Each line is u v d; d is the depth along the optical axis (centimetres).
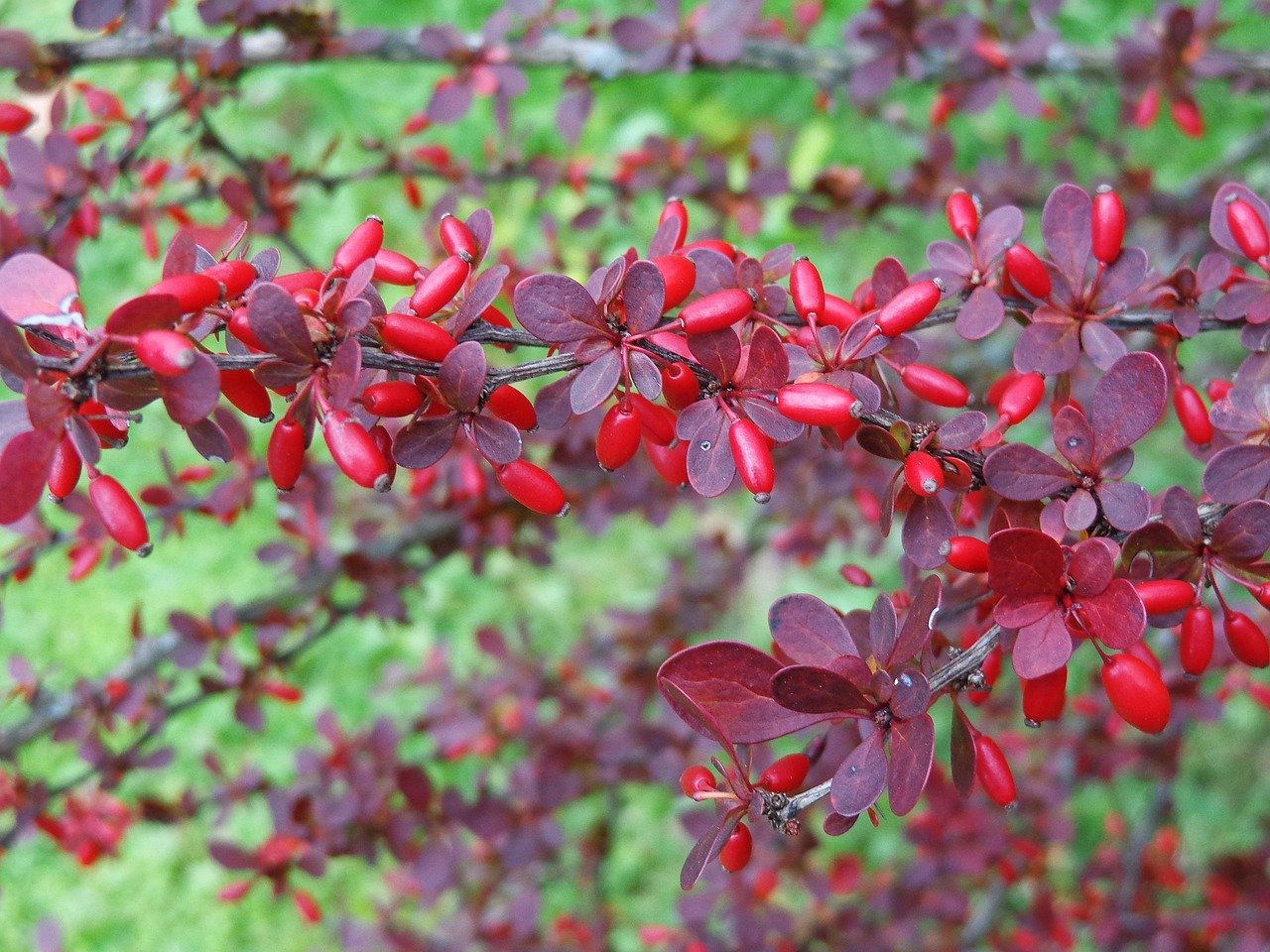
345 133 98
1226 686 43
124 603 87
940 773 51
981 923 56
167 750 47
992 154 87
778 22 57
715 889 49
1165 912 55
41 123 68
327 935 73
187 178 49
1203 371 63
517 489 26
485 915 58
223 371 25
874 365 28
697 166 55
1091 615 25
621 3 92
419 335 25
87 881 78
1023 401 27
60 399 24
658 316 25
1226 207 29
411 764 48
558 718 56
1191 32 46
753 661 25
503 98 46
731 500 87
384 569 49
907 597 30
